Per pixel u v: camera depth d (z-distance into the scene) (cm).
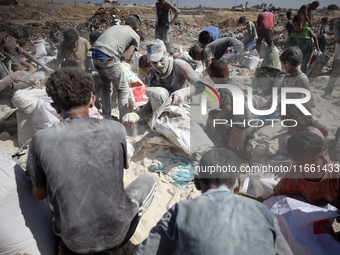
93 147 191
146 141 372
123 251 240
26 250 206
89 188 188
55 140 187
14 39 405
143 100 481
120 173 203
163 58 371
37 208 219
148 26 1891
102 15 1686
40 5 4159
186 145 341
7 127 423
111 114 496
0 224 198
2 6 3519
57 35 825
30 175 194
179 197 308
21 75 391
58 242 226
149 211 290
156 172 344
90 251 201
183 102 369
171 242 182
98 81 467
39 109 343
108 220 196
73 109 198
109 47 399
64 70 196
